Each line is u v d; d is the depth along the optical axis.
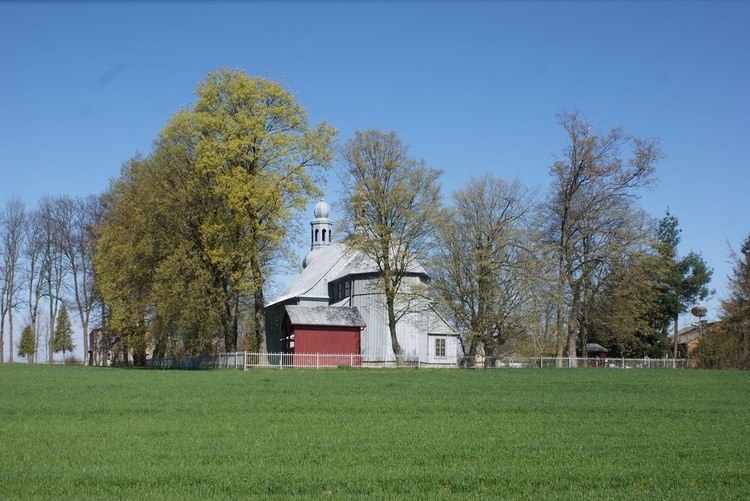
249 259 54.34
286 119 54.75
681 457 14.48
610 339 75.81
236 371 49.94
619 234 58.66
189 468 12.91
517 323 60.78
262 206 53.38
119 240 57.22
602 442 16.06
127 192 59.66
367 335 70.75
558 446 15.43
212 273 55.06
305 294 81.19
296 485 11.62
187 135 55.00
